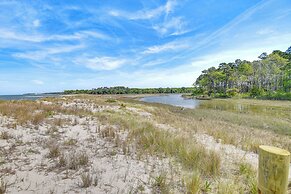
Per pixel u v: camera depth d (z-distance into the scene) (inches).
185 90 6003.9
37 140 240.5
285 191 72.2
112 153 206.4
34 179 145.9
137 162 186.7
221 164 194.2
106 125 349.4
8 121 327.9
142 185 144.8
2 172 153.3
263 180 75.4
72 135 275.7
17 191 128.6
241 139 356.5
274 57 3056.1
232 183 152.4
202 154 202.7
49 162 177.9
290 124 677.9
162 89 5738.2
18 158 183.0
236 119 781.9
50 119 377.7
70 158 181.9
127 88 5482.3
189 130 405.7
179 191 139.5
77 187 137.8
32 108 494.9
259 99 2188.7
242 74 3287.4
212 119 772.0
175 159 199.5
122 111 690.2
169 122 523.5
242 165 188.5
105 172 163.2
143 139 249.3
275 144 352.5
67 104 843.4
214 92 3403.1
